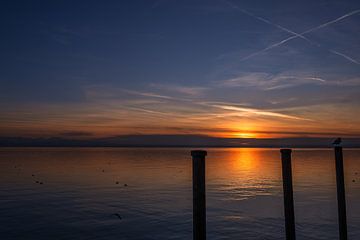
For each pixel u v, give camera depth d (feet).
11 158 387.14
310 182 144.05
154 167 252.42
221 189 125.70
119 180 160.76
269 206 89.92
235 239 58.39
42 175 184.44
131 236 60.44
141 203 95.40
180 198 104.94
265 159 424.05
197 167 21.67
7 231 64.03
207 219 73.56
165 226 67.51
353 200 95.76
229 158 454.81
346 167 234.99
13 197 107.14
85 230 64.69
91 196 109.40
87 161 336.08
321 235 58.85
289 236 31.22
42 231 63.98
